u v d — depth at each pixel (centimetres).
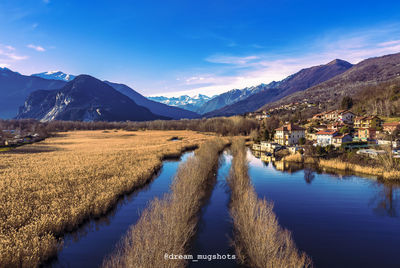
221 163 6431
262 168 6225
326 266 2058
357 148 6862
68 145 10906
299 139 8900
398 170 4862
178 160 7250
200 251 2200
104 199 3203
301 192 4203
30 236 2181
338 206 3522
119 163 5919
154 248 1412
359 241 2502
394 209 3353
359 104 16088
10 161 6191
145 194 3944
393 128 8362
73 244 2338
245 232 2141
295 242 2484
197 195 3144
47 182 4031
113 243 2330
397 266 2047
